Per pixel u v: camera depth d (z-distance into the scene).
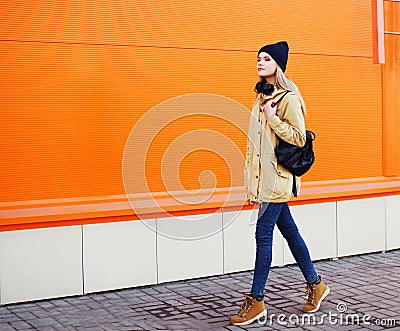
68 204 5.91
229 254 6.73
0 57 5.66
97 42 6.02
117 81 6.12
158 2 6.28
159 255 6.36
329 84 7.26
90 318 5.37
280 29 6.94
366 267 7.00
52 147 5.88
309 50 7.12
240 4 6.70
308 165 5.24
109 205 6.05
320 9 7.17
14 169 5.74
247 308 5.18
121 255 6.17
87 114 6.00
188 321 5.26
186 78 6.44
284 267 7.04
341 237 7.39
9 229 5.70
